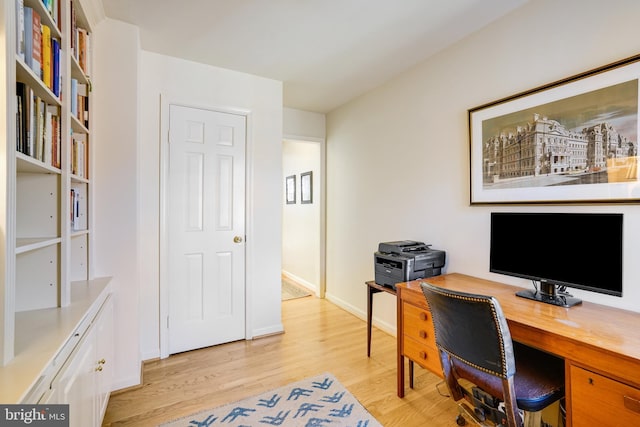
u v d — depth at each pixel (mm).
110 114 1918
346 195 3564
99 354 1459
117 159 1931
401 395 1897
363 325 3105
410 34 2135
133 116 1972
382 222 2996
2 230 869
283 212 5387
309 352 2510
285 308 3635
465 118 2178
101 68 1903
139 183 2221
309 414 1733
